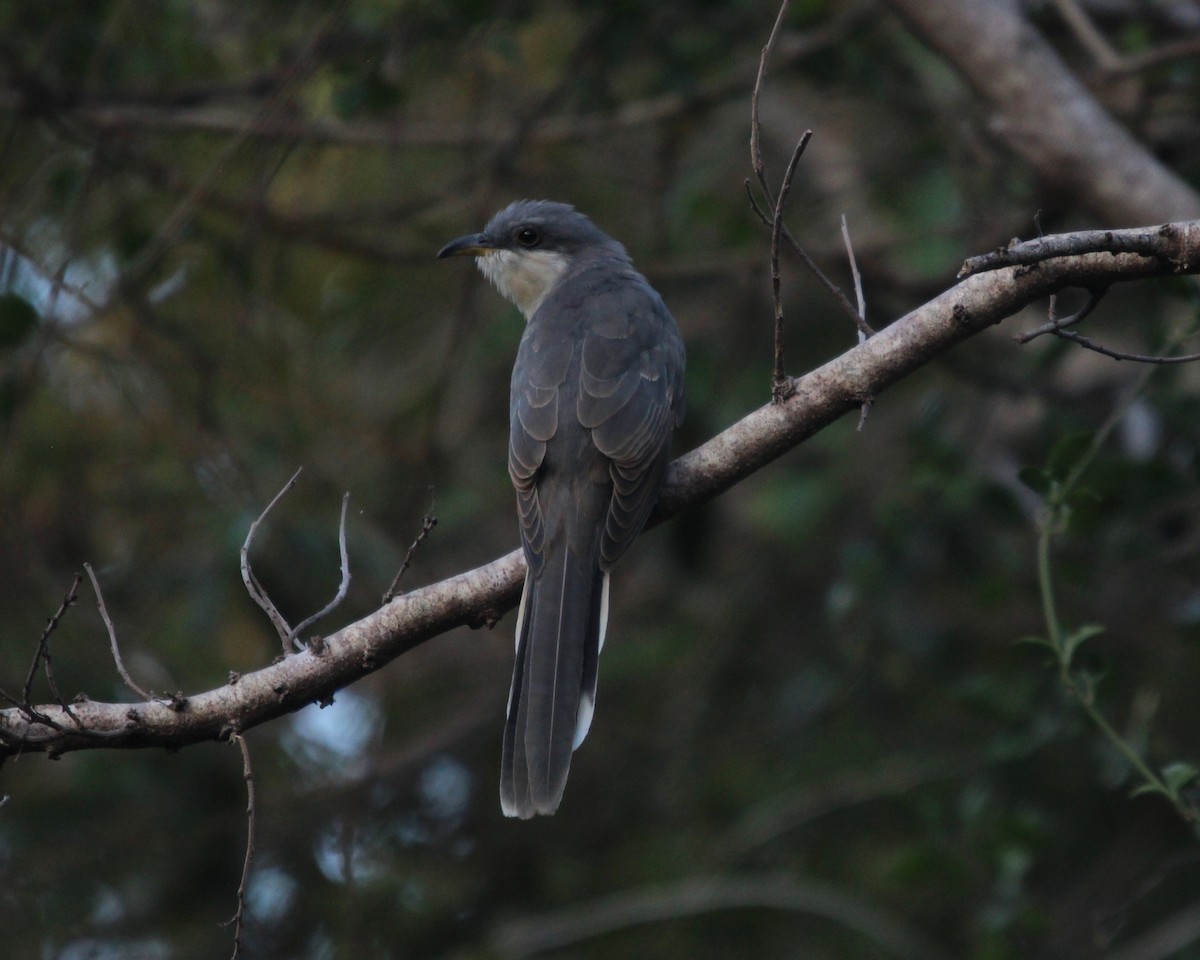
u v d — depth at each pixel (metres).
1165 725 11.42
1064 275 6.34
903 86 13.49
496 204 14.37
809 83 13.55
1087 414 12.27
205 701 6.14
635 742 13.67
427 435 13.16
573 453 8.19
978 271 5.73
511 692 7.45
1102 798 11.59
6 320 10.85
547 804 7.09
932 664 12.32
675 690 13.62
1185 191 9.51
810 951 11.74
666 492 7.73
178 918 12.47
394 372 14.88
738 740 13.19
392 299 14.64
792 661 13.30
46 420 12.80
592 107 12.28
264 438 12.80
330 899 12.59
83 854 12.40
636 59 13.45
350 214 13.02
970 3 9.98
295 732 13.27
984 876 10.26
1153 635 11.80
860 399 6.82
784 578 13.59
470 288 12.78
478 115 12.70
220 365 12.68
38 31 12.20
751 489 14.74
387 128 12.53
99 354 11.84
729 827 12.68
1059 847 11.43
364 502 13.20
